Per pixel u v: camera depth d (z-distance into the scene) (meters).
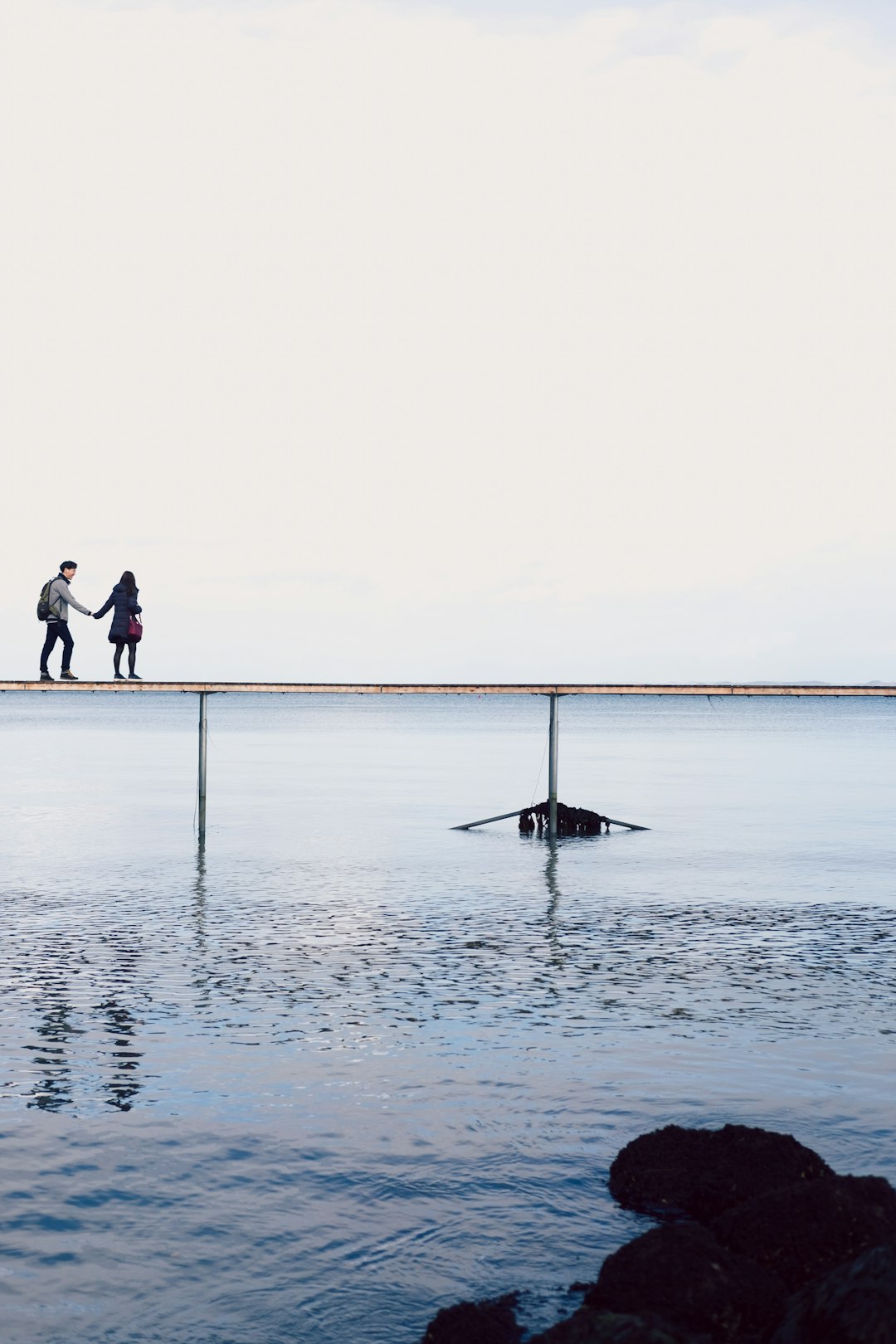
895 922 20.89
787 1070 12.36
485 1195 9.36
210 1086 11.78
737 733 116.00
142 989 15.73
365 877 25.62
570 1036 13.61
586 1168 9.84
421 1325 7.61
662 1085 11.86
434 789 47.00
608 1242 8.63
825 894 23.89
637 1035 13.66
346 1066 12.44
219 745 82.88
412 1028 13.93
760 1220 8.02
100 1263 8.31
